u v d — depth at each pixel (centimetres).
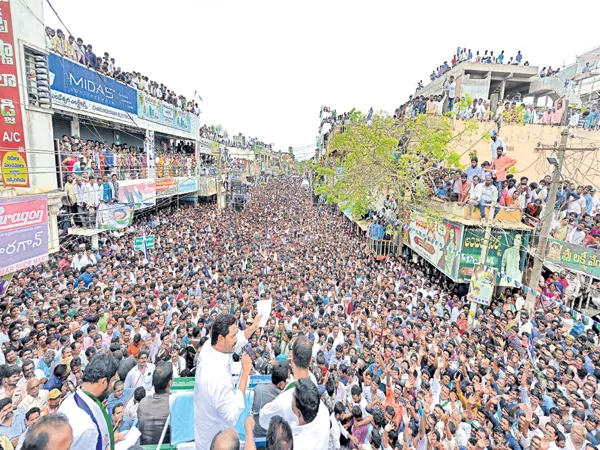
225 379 302
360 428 568
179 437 350
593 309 1149
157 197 2278
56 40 1407
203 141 3797
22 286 1028
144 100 2239
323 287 1205
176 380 440
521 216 1298
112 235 1775
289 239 2158
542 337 894
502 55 2667
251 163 6800
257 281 1258
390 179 1872
